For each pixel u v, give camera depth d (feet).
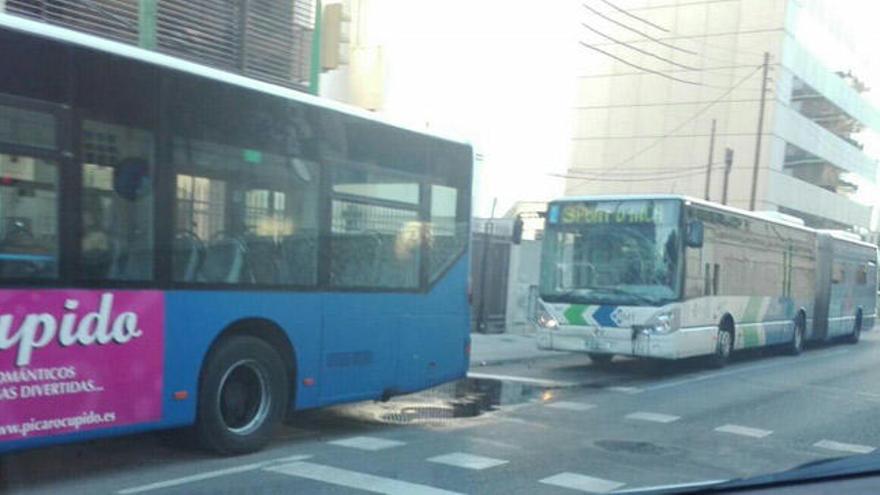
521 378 47.11
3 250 19.79
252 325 26.00
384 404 36.88
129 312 22.38
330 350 28.19
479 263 68.69
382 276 30.19
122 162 22.36
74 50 21.38
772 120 159.74
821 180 191.93
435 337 32.35
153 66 23.11
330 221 28.12
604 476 24.99
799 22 165.99
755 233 58.44
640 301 47.01
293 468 24.62
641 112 174.50
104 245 21.89
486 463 26.11
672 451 29.01
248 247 25.55
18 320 20.01
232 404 25.72
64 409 20.90
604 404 38.70
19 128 20.22
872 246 92.12
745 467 26.96
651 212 47.85
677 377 49.47
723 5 164.96
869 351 77.10
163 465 24.44
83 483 22.30
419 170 31.53
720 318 52.54
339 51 58.18
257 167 25.76
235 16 51.13
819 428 34.68
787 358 65.92
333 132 28.14
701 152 166.91
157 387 23.06
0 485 21.91
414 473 24.52
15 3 40.32
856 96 197.67
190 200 23.99
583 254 49.29
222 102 24.79
